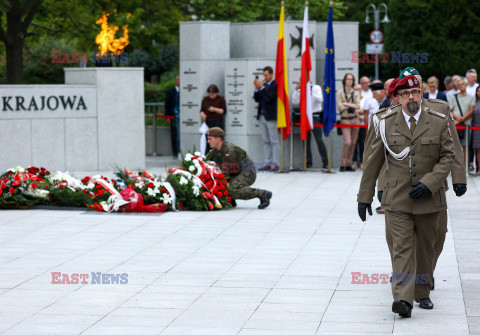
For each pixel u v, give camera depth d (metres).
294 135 19.89
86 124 18.58
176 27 25.73
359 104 18.95
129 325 6.89
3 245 10.45
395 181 7.35
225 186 13.36
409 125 7.36
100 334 6.64
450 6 29.98
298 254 9.80
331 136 20.09
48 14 23.05
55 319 7.09
